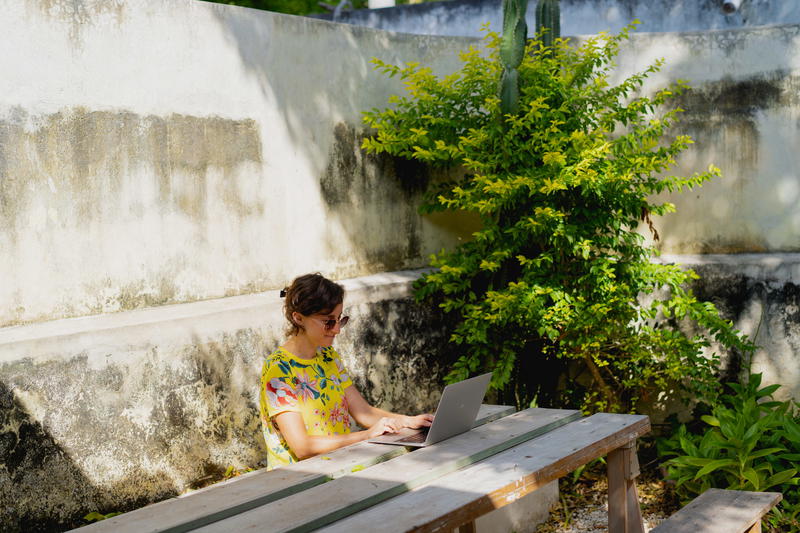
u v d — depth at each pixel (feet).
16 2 12.16
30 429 11.28
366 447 10.59
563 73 18.20
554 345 19.03
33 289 12.42
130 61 13.69
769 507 12.44
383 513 7.97
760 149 19.51
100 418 12.16
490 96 17.60
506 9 17.15
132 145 13.71
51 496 11.51
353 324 16.61
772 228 19.58
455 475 9.22
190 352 13.43
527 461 9.71
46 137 12.55
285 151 16.44
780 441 17.11
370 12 29.43
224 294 15.29
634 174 17.26
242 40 15.58
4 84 12.01
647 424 12.10
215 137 15.07
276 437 11.21
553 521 16.11
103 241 13.32
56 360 11.61
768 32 19.29
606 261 17.30
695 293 19.34
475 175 17.63
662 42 19.77
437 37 19.94
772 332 18.84
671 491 17.31
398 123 18.53
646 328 17.76
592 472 18.33
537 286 17.03
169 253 14.33
